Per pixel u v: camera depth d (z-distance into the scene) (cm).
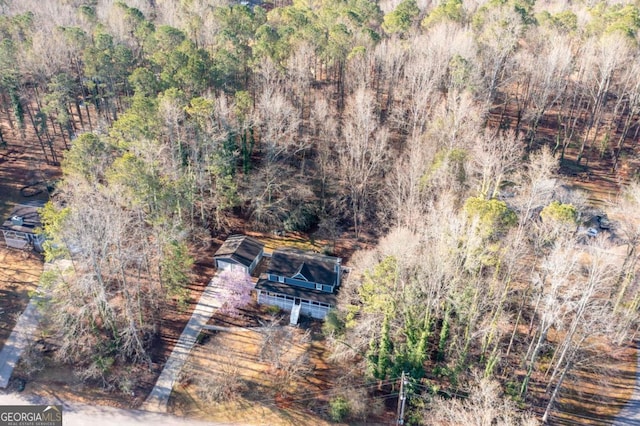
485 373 4141
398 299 4366
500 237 4406
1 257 5719
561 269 3769
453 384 4206
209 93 5869
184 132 5550
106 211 4300
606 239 5256
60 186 5016
